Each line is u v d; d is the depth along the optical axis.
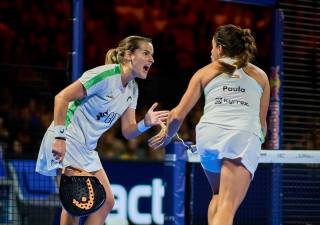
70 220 9.25
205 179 11.89
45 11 23.20
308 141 14.16
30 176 13.28
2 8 22.72
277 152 11.37
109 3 24.28
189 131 19.75
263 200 12.15
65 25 23.19
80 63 11.42
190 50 24.20
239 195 8.28
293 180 12.38
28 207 13.05
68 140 9.04
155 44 23.91
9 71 12.30
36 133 16.36
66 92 8.68
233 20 24.73
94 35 23.77
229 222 8.08
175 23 24.66
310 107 14.12
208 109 8.50
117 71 8.99
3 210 12.98
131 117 9.77
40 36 22.86
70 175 8.96
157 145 9.00
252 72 8.60
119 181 14.77
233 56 8.52
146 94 13.71
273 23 12.69
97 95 8.96
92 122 9.15
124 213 14.77
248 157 8.26
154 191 15.10
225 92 8.38
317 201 12.66
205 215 11.86
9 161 13.44
